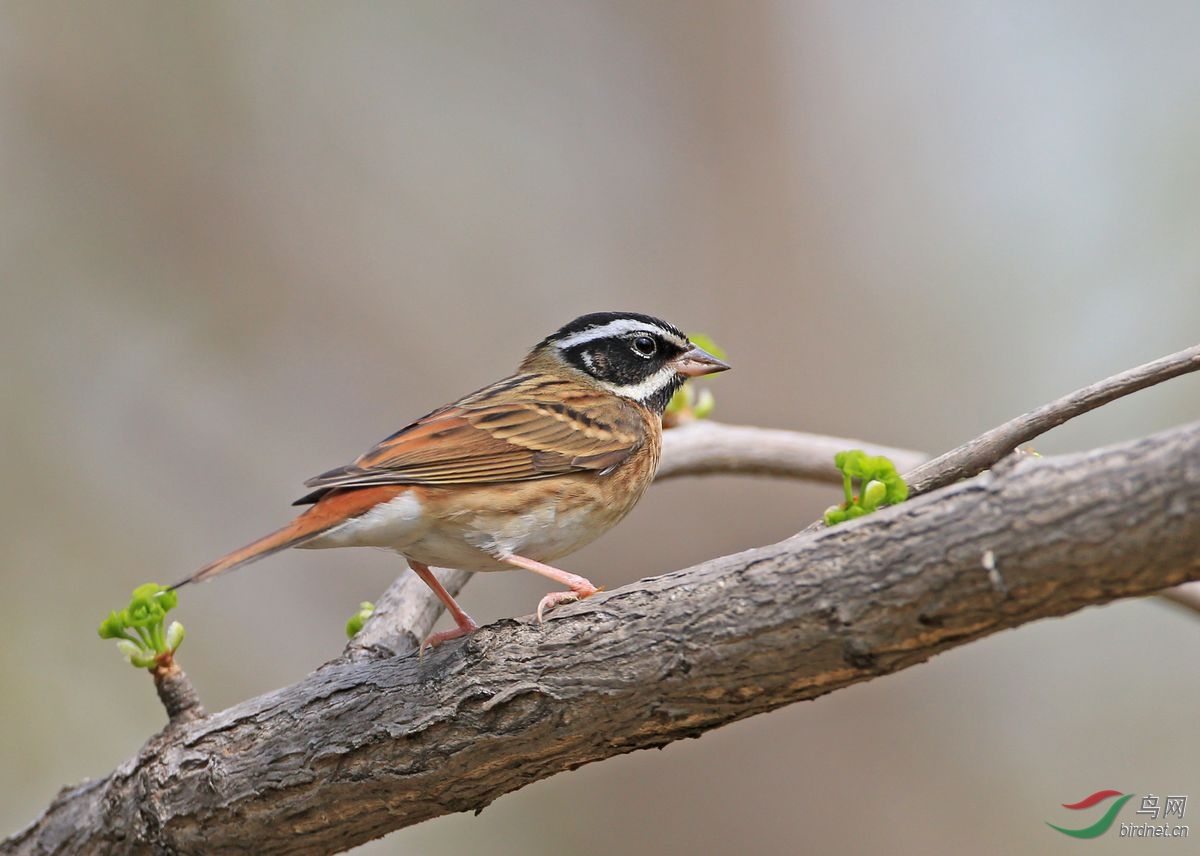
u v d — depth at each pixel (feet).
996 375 50.93
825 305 52.70
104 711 46.57
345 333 53.26
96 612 47.80
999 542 16.63
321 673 24.71
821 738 48.24
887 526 17.78
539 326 53.83
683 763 47.85
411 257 54.13
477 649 21.02
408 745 21.33
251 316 52.80
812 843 46.75
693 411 34.91
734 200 54.24
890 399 51.42
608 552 49.67
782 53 55.16
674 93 55.62
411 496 24.61
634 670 19.43
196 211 53.16
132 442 50.49
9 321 50.83
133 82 53.21
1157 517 15.70
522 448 25.99
